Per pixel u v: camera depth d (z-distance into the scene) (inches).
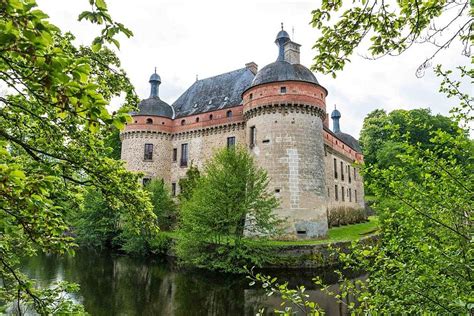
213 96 1402.6
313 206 963.3
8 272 203.6
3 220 123.5
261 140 1027.3
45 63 86.5
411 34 134.1
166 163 1381.6
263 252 770.2
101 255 1019.9
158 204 1178.0
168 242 1005.2
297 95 1011.9
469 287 150.3
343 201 1578.5
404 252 174.6
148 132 1378.0
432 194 167.2
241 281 692.1
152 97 1456.7
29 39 82.9
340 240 903.7
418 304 160.4
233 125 1234.6
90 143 207.6
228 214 785.6
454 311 145.3
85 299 539.5
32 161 195.3
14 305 343.0
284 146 989.2
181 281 693.3
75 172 221.6
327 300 533.3
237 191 799.7
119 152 1642.5
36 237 137.9
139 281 687.7
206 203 800.9
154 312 488.4
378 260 179.0
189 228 824.9
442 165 167.0
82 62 94.0
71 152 205.5
